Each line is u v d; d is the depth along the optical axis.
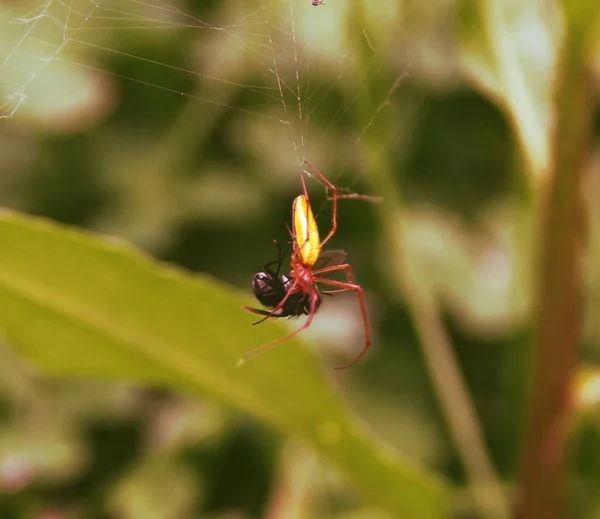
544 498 0.18
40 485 0.22
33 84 0.23
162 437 0.23
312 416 0.18
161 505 0.23
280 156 0.24
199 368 0.18
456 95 0.24
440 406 0.23
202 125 0.24
